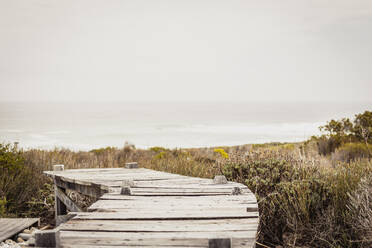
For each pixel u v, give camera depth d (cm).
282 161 565
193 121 8750
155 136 4381
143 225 304
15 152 772
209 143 3316
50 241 252
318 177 542
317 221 495
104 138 4103
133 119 10050
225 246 236
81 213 344
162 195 429
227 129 5588
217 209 355
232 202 385
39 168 827
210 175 724
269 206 509
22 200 702
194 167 820
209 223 310
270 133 4462
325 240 463
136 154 1395
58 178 616
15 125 7050
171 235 276
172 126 6712
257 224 304
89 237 273
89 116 12062
